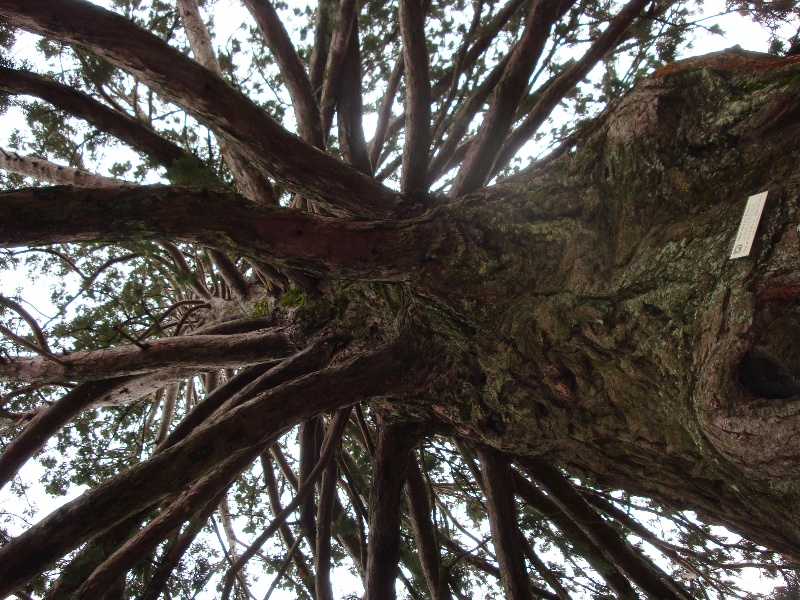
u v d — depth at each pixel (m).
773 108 2.01
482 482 3.82
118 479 2.35
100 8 2.14
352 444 6.08
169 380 3.71
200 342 3.28
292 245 2.41
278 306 3.69
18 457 3.05
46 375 3.17
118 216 2.10
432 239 2.59
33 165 3.76
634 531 4.43
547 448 2.81
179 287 6.09
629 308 2.18
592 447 2.58
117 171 4.91
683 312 2.00
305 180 2.68
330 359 3.28
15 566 2.14
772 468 1.73
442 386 2.97
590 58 3.73
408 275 2.66
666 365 2.04
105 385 3.36
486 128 3.22
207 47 3.97
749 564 4.22
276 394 2.69
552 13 3.13
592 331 2.28
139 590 3.24
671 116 2.27
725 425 1.77
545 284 2.52
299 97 3.26
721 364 1.80
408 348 3.01
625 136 2.36
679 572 4.89
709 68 2.25
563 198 2.54
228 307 4.67
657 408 2.18
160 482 2.37
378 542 3.45
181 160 2.44
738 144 2.10
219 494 3.27
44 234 2.03
